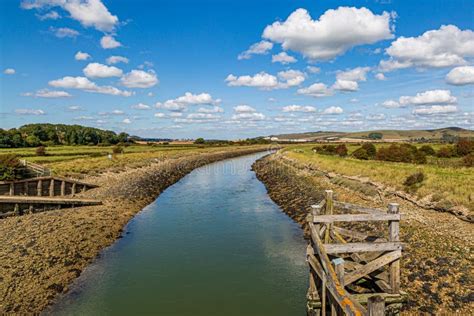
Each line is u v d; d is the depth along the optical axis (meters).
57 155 70.38
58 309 13.96
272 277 17.19
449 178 25.62
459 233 17.33
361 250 11.71
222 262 19.20
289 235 24.17
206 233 24.89
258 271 17.94
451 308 11.69
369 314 6.85
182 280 16.89
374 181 31.66
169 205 35.50
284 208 32.91
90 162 57.00
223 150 146.00
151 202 37.19
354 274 11.59
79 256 19.22
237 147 173.88
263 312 13.90
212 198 39.72
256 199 38.91
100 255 20.27
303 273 17.62
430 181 25.30
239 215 30.64
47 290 15.15
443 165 39.00
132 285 16.31
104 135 141.75
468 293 12.23
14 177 32.34
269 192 42.94
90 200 31.48
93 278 17.05
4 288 14.58
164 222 28.12
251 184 52.31
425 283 13.41
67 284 16.20
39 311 13.62
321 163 51.50
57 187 35.06
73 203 30.12
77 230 22.92
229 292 15.62
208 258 19.83
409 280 13.85
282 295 15.30
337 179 37.19
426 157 50.34
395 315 11.70
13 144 94.44
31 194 32.56
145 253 20.64
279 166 66.62
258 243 22.48
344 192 32.56
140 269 18.20
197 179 58.97
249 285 16.31
